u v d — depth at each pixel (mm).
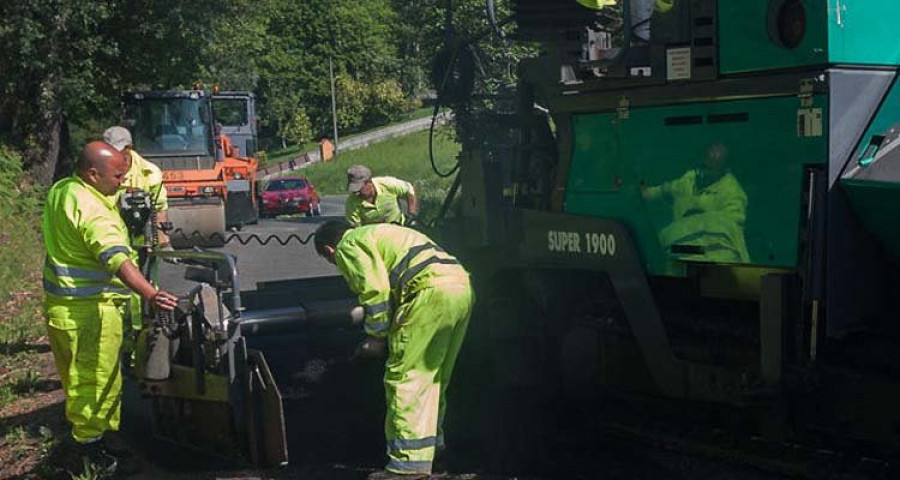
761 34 4082
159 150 19234
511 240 5672
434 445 4766
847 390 4137
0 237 17531
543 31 5586
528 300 5824
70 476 5371
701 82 4348
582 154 5117
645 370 5090
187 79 25844
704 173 4402
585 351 5434
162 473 5320
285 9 79438
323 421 5871
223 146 21078
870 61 3945
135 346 5609
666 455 4969
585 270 5160
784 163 4051
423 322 4707
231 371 4828
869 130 3959
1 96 23375
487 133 6070
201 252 5211
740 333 4633
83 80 23031
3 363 8414
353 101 78375
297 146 77312
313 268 10156
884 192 3756
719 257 4363
